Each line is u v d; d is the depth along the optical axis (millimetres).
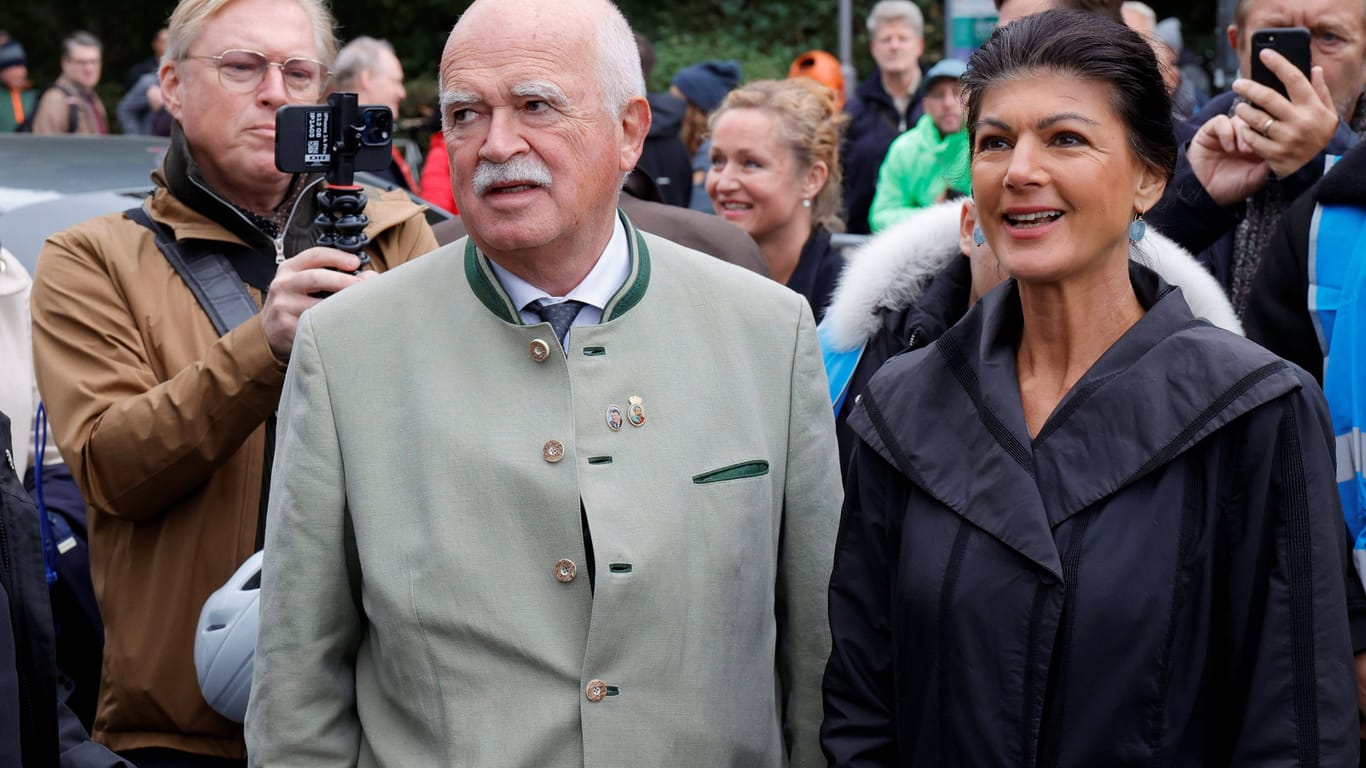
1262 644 2039
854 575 2322
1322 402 2088
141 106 12016
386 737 2350
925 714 2176
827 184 4688
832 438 2514
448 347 2377
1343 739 2018
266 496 3031
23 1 16094
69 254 3113
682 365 2398
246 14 3125
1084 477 2104
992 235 2240
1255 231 3344
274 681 2373
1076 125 2146
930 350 2303
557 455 2301
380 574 2297
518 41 2287
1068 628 2068
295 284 2830
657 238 2521
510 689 2273
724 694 2346
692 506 2332
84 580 3506
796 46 15469
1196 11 15156
